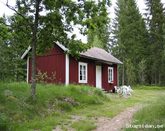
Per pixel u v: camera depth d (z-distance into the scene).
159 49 53.94
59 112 16.03
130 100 23.59
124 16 54.81
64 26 16.77
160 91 37.59
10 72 24.56
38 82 24.62
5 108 13.87
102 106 19.19
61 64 26.84
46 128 12.33
